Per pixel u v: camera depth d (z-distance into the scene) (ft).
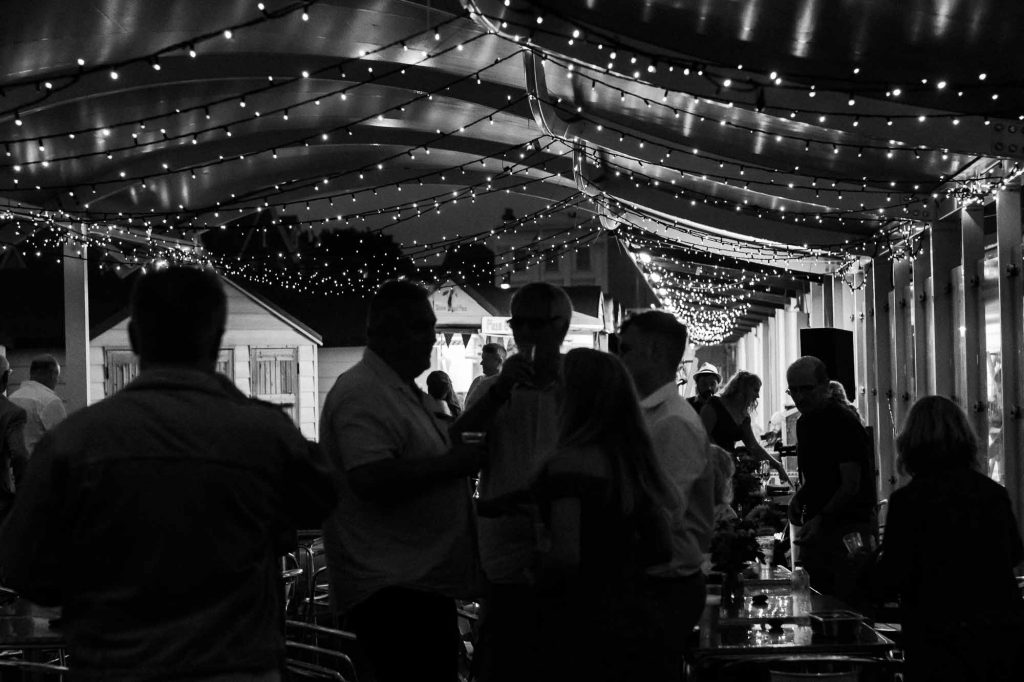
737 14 31.91
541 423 14.53
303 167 85.66
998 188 38.27
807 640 16.10
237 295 91.30
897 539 15.38
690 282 105.40
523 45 34.88
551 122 50.44
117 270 88.17
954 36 30.78
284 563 25.91
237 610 8.97
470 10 34.06
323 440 13.99
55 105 55.67
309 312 104.12
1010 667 15.12
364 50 56.59
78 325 73.61
